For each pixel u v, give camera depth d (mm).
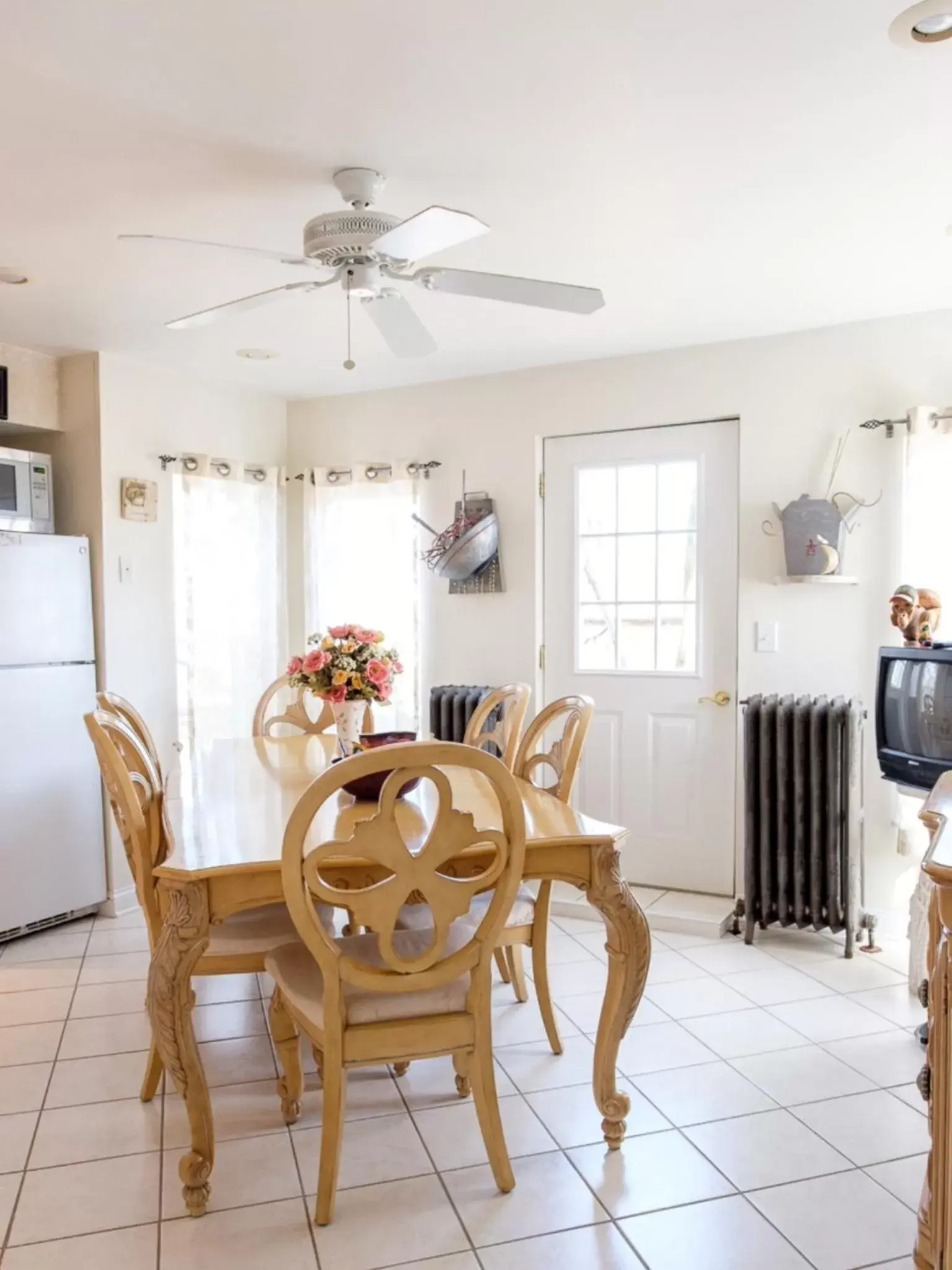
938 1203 1410
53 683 3721
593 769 4250
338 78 1877
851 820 3340
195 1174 1944
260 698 4363
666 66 1846
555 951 3473
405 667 4586
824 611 3678
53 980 3240
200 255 2820
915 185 2400
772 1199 1992
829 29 1728
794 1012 2916
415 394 4574
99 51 1771
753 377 3785
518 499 4324
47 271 2961
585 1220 1929
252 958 2318
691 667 4055
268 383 4551
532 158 2238
